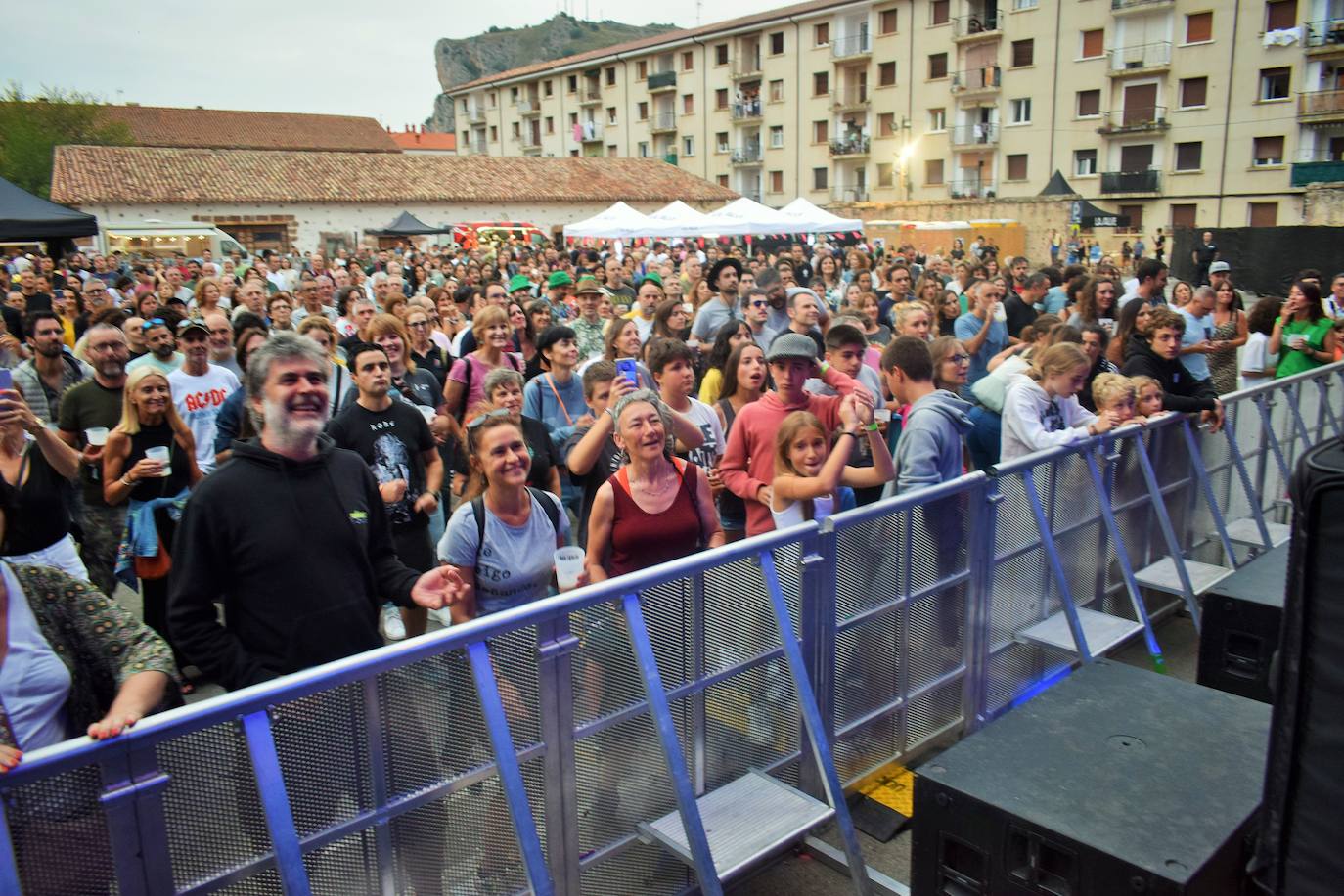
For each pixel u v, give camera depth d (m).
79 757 1.78
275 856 2.00
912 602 3.48
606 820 2.61
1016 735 2.71
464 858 2.34
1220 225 39.38
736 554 2.81
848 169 51.75
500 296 9.43
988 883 2.42
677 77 59.22
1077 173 43.12
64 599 2.18
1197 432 5.14
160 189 32.53
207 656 2.51
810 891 2.99
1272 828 1.60
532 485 4.69
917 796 2.56
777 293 7.61
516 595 3.31
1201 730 2.71
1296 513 1.53
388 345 5.34
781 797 2.87
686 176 45.72
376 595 2.82
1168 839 2.21
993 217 39.50
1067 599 3.97
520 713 2.38
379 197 36.06
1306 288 7.52
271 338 2.64
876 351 6.50
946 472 3.86
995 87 44.66
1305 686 1.50
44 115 50.53
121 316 5.34
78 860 1.80
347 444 4.32
